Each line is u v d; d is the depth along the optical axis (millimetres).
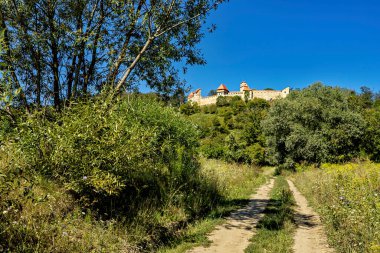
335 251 7145
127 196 8047
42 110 7352
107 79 9602
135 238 6375
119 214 6957
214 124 86812
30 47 8641
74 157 6340
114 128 6867
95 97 8273
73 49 9242
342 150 41188
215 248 7219
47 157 6332
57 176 6543
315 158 42281
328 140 41969
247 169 27641
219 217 10070
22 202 5418
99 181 6180
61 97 9180
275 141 45781
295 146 43312
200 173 13008
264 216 10648
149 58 10492
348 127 40531
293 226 9445
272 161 47594
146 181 8945
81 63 9867
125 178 7586
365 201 8320
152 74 11062
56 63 9047
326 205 10250
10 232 4742
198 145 15781
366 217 7188
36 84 9023
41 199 5254
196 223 9078
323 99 44906
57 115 7258
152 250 6520
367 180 12266
